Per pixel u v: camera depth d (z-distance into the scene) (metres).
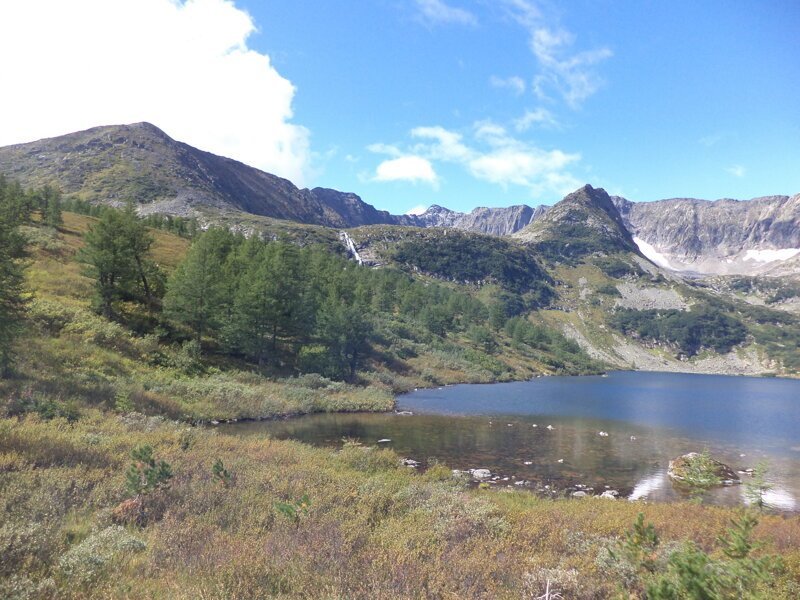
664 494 20.22
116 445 13.76
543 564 7.62
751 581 5.27
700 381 133.25
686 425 41.66
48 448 11.59
